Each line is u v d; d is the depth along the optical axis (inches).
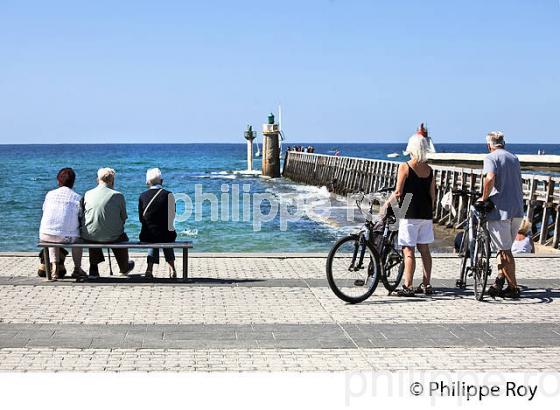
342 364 249.9
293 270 438.0
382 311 332.2
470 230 363.9
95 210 395.2
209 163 4284.0
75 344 270.1
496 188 357.1
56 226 391.9
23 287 374.6
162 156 5905.5
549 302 354.9
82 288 374.0
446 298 363.3
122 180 2482.8
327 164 2166.6
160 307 333.4
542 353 265.1
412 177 360.5
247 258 482.9
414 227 362.9
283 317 317.1
